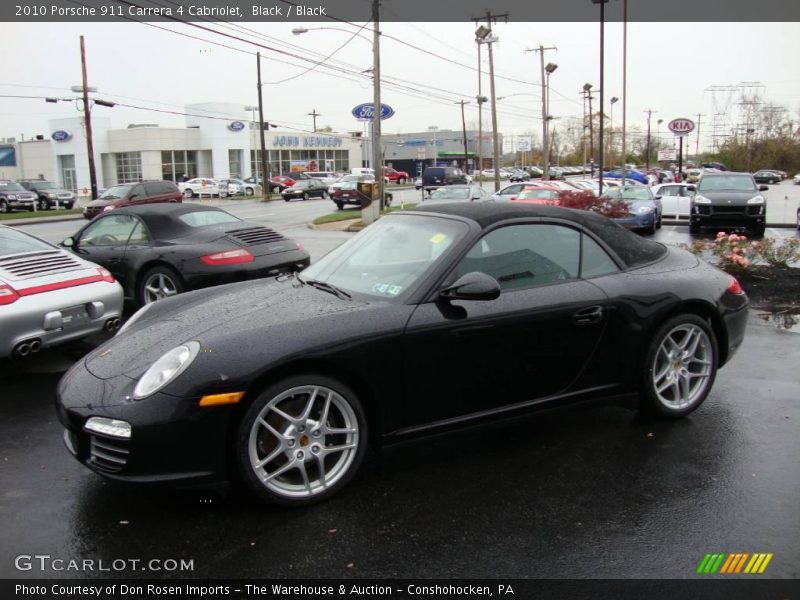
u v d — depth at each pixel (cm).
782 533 302
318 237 1995
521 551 289
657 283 417
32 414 463
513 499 334
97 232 824
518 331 367
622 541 296
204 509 326
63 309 547
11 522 315
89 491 346
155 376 312
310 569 277
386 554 287
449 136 10312
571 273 399
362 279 385
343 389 330
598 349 396
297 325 328
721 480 353
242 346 313
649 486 347
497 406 373
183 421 299
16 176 7212
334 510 324
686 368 434
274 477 321
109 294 587
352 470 337
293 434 321
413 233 401
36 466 377
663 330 416
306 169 7831
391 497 337
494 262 377
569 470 366
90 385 328
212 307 387
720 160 9569
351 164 8650
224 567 279
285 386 315
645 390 416
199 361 307
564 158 13100
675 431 419
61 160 6819
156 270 751
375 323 336
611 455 385
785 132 8919
